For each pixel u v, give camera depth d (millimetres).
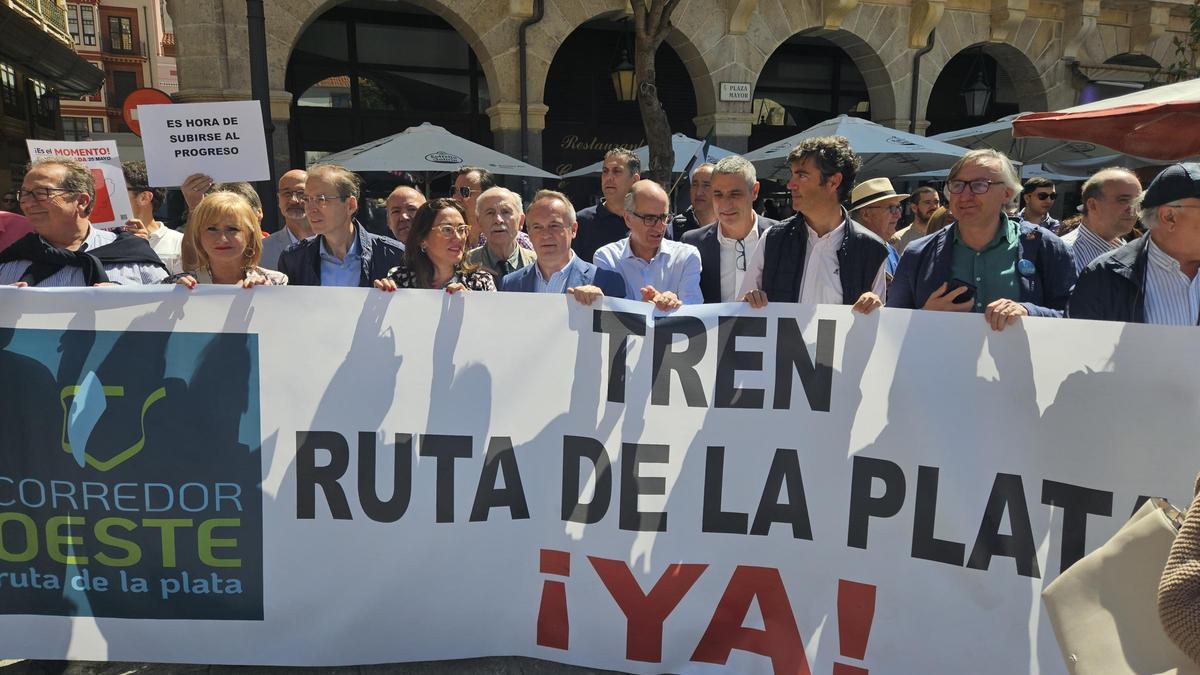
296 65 10195
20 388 2654
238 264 2881
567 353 2734
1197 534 1421
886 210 4828
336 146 10539
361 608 2721
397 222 4289
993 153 2664
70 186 3027
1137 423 2299
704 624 2672
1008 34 11883
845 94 12797
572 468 2730
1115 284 2506
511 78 10000
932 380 2514
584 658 2717
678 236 5148
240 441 2691
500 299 2725
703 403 2695
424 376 2719
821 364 2623
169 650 2697
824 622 2588
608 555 2713
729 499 2676
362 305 2707
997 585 2434
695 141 9578
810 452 2625
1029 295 2699
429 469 2723
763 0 10695
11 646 2686
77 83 18203
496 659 2857
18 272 2967
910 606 2508
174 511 2695
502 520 2734
